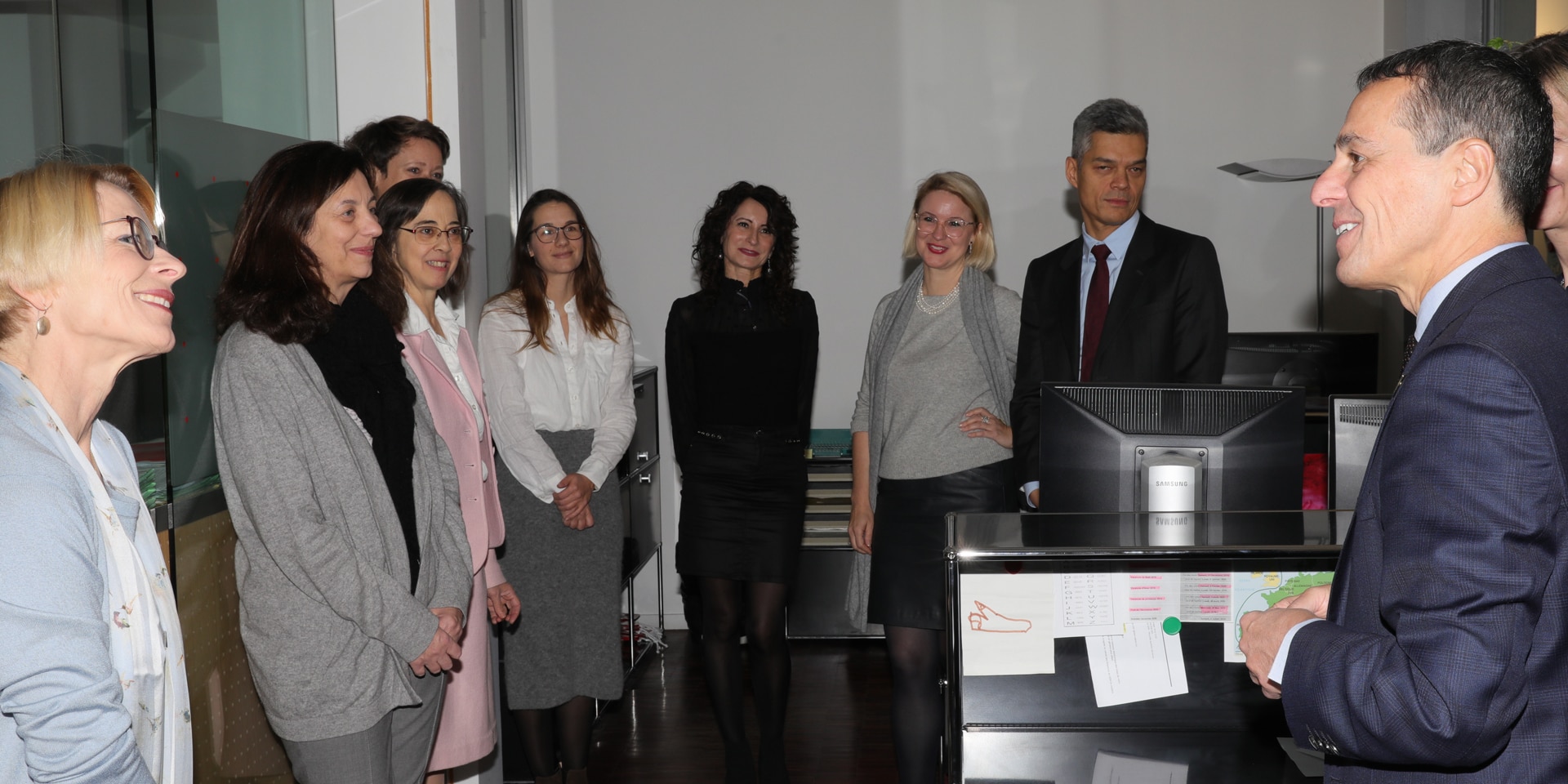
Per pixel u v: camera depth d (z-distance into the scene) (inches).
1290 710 43.1
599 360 122.7
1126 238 108.6
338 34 120.3
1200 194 192.4
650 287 197.8
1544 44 58.2
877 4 193.3
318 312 74.5
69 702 43.0
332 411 75.0
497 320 118.6
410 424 81.5
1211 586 63.5
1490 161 41.1
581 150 196.9
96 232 48.9
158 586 53.2
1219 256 193.0
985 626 63.7
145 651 50.3
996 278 195.3
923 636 106.4
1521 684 37.1
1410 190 42.4
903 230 195.3
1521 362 37.6
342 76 120.8
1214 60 190.2
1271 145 190.4
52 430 47.6
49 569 43.6
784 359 122.6
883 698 159.2
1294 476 74.9
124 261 49.6
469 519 97.2
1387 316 190.9
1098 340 106.3
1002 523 69.7
